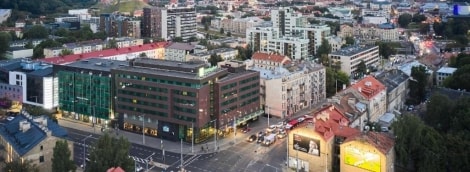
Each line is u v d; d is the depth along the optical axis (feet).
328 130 639.35
